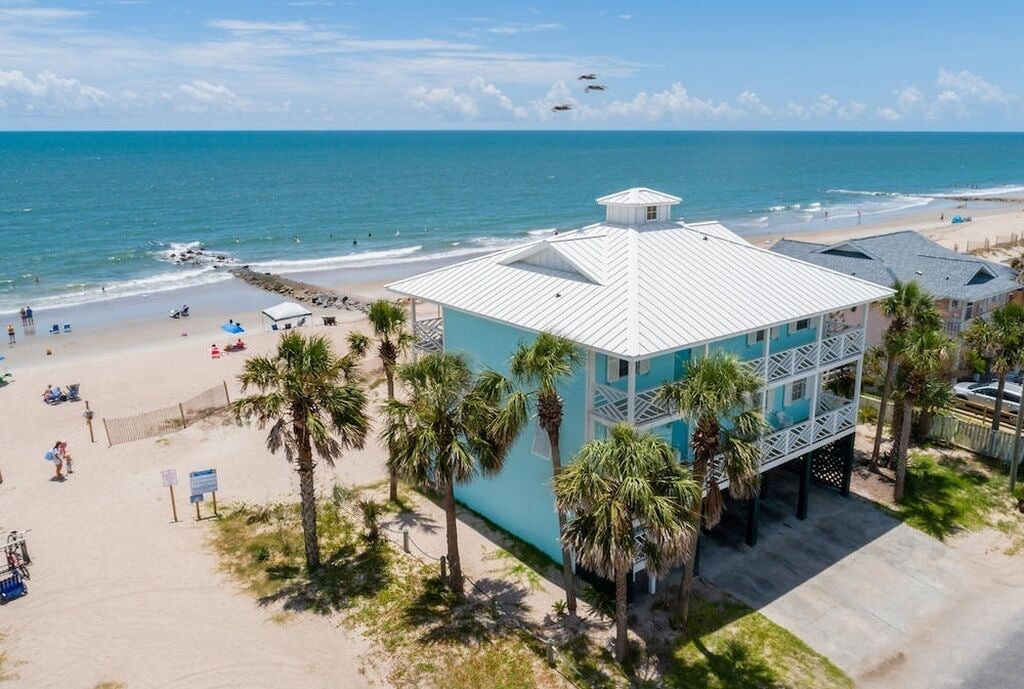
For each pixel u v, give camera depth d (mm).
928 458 32344
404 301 66500
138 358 50312
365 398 24469
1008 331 30219
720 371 19031
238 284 74688
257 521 28141
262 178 195000
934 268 41719
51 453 32188
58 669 20203
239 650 21047
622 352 20641
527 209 136375
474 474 26547
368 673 20266
